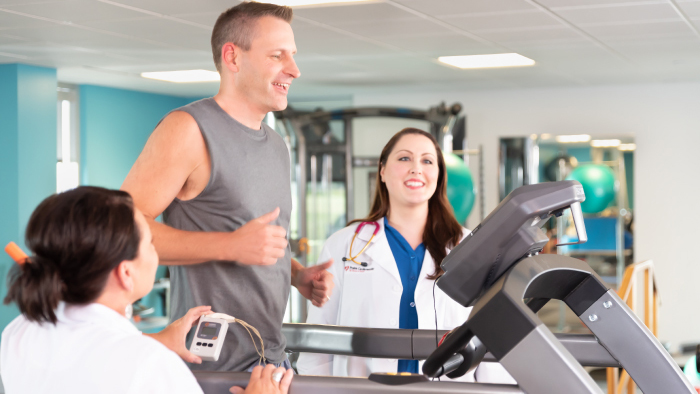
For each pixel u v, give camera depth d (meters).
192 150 1.50
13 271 1.05
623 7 3.83
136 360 1.02
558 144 6.99
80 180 7.34
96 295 1.06
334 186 6.82
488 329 1.12
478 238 1.21
